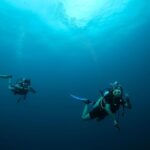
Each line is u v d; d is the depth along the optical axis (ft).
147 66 103.19
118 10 68.28
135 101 140.97
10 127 155.94
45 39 79.87
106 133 169.99
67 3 64.08
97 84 119.24
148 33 81.00
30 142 169.68
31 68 98.78
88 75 108.78
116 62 98.89
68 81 114.83
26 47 83.82
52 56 90.27
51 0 63.00
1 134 144.97
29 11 67.26
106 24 74.59
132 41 85.10
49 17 69.62
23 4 64.54
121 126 152.97
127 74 111.65
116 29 77.56
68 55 90.27
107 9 67.36
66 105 148.15
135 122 155.94
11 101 137.90
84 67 101.24
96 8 66.64
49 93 127.85
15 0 62.90
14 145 155.43
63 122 170.60
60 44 83.10
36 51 86.43
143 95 135.74
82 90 124.06
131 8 67.97
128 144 155.43
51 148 175.11
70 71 104.37
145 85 123.54
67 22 72.28
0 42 80.53
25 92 30.71
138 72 110.22
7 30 74.74
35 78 107.24
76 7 65.77
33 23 72.23
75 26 74.54
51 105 147.54
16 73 100.63
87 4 64.85
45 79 109.60
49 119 166.71
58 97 133.80
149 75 111.96
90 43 83.30
